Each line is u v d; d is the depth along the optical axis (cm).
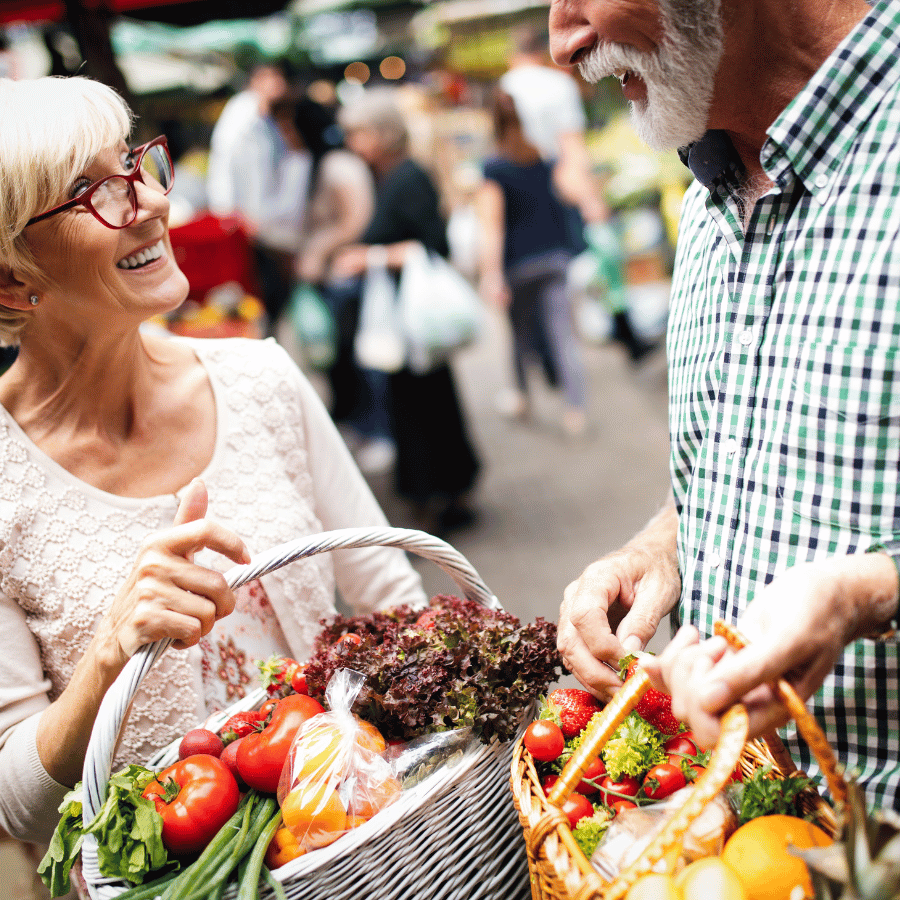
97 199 135
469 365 854
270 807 122
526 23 1242
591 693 126
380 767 121
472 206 1011
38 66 462
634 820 104
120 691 117
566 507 496
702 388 131
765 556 121
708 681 88
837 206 113
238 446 167
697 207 143
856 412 111
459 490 486
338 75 925
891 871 79
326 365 570
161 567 124
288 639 167
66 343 148
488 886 122
